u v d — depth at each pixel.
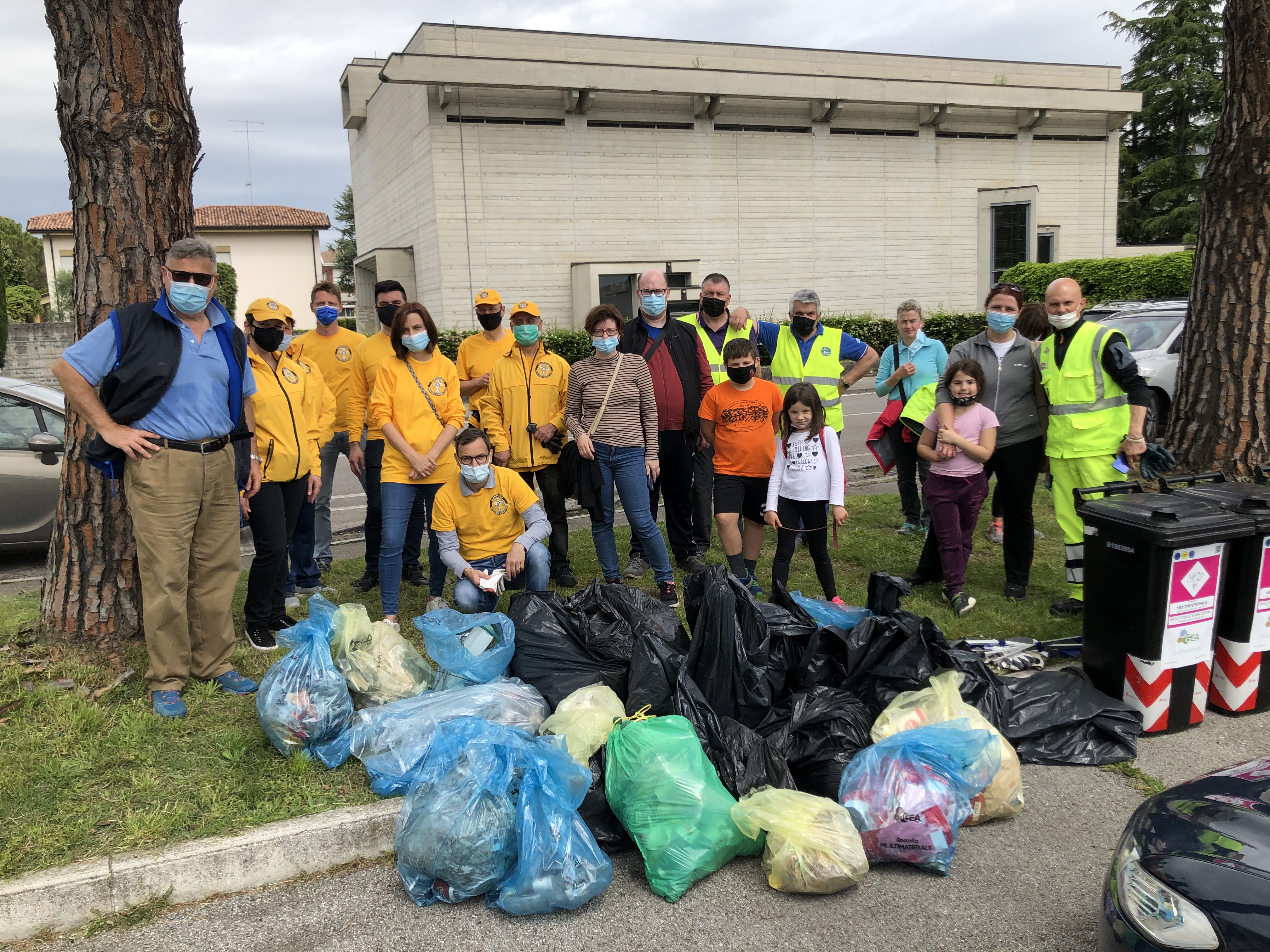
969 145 23.19
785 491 5.22
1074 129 24.16
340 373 6.14
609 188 20.02
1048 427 5.36
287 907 2.94
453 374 5.18
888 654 3.93
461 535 4.90
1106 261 21.55
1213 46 36.81
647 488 5.44
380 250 20.47
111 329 3.66
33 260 34.25
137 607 4.34
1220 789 2.49
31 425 6.80
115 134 4.13
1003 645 4.67
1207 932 2.05
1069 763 3.83
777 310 21.89
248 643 4.67
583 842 2.93
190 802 3.25
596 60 20.30
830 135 21.81
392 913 2.90
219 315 3.96
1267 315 6.27
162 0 4.21
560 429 5.71
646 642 3.73
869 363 6.63
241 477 4.11
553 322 19.92
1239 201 6.32
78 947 2.75
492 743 3.05
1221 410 6.46
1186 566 3.95
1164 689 4.03
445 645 3.85
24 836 3.02
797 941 2.73
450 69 18.06
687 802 3.00
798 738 3.51
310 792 3.33
